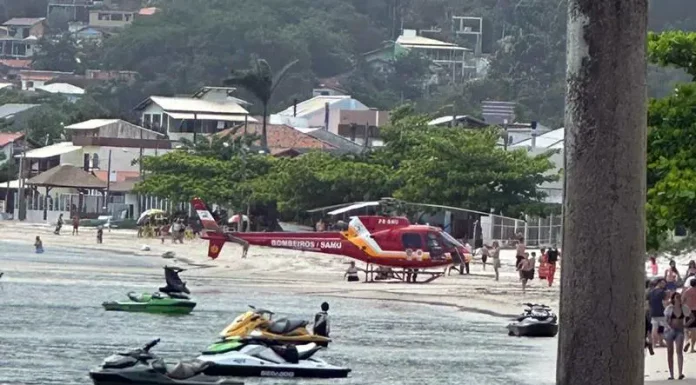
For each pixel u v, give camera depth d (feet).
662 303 151.64
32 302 250.57
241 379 144.87
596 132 38.04
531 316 210.38
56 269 360.89
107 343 182.70
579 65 38.22
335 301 274.36
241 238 359.87
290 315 237.25
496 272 333.21
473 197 440.45
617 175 38.01
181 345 182.39
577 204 38.42
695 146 126.11
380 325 223.71
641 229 38.29
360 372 156.35
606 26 37.83
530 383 149.48
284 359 148.25
